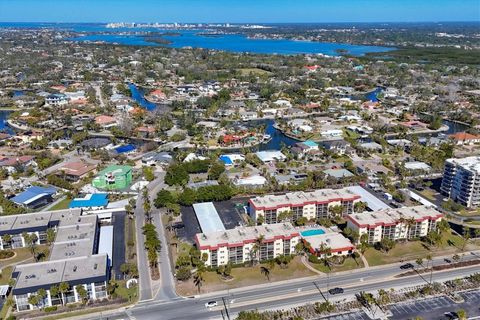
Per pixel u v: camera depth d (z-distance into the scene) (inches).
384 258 6555.1
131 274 6003.9
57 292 5290.4
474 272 6171.3
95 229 6899.6
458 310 5344.5
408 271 6195.9
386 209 7426.2
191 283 5900.6
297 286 5856.3
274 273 6156.5
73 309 5354.3
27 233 6850.4
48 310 5310.0
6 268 6269.7
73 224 7052.2
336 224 7632.9
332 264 6368.1
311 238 6707.7
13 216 7278.5
